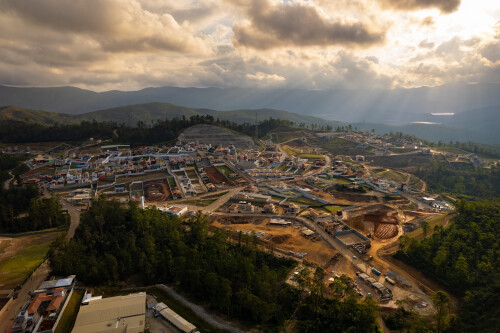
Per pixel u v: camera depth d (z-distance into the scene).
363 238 178.12
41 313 96.12
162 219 169.75
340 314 107.31
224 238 156.38
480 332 100.50
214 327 100.00
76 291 111.75
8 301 103.12
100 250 145.75
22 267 129.25
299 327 103.19
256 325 102.25
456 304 123.12
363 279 137.62
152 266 129.50
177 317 99.81
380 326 108.25
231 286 115.44
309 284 117.56
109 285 119.88
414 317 109.75
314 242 174.38
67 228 175.12
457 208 194.75
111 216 167.00
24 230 172.00
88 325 94.12
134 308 102.31
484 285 124.56
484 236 149.25
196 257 132.88
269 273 122.50
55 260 120.81
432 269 142.25
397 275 142.50
